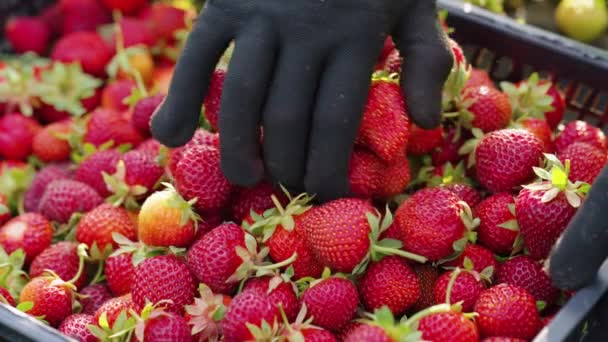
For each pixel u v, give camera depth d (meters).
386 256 0.57
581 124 0.64
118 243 0.61
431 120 0.54
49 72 0.81
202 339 0.56
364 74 0.54
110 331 0.56
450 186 0.61
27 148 0.78
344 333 0.56
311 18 0.53
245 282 0.57
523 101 0.66
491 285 0.58
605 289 0.51
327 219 0.55
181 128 0.55
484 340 0.55
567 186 0.56
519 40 0.69
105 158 0.67
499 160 0.60
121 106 0.79
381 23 0.54
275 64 0.54
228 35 0.54
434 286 0.58
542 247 0.57
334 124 0.53
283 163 0.55
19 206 0.72
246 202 0.60
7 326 0.52
